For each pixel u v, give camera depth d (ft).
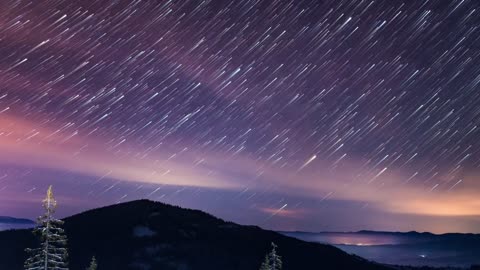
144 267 262.88
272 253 123.85
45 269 63.05
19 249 258.57
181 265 270.46
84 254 269.23
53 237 64.64
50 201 65.10
